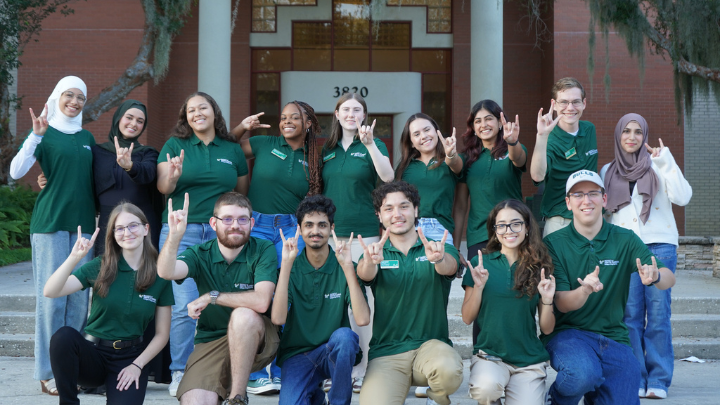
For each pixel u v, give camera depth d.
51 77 15.05
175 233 3.23
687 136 15.13
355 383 4.33
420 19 16.64
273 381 4.32
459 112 16.45
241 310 3.32
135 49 15.09
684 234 15.22
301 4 16.67
